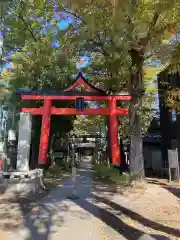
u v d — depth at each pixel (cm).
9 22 2006
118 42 1226
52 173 2170
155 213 918
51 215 859
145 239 630
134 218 850
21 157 1645
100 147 5053
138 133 1528
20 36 2120
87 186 1474
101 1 975
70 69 2108
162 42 1238
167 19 1061
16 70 2175
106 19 1070
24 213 879
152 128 3231
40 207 962
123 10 955
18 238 650
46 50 2017
